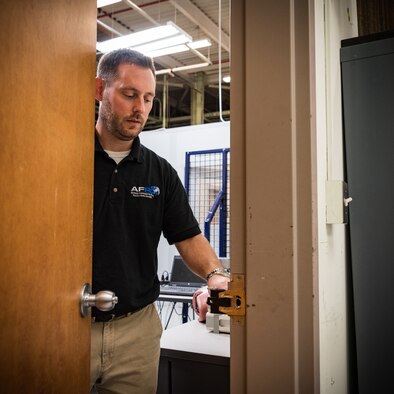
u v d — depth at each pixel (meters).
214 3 3.59
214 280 1.26
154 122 5.87
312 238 0.73
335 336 0.94
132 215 1.26
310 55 0.74
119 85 1.22
